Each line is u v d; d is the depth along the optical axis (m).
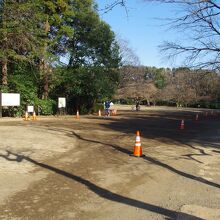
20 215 6.52
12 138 17.12
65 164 11.30
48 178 9.36
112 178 9.66
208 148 16.50
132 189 8.62
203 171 11.09
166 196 8.12
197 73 19.00
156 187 8.91
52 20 38.84
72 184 8.83
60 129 22.48
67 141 16.83
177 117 45.22
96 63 44.88
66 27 39.94
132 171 10.68
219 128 28.95
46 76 39.66
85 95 45.00
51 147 14.74
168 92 91.38
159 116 45.97
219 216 6.85
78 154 13.30
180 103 89.12
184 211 7.06
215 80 20.38
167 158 13.27
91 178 9.55
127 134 21.12
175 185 9.18
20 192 7.98
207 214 6.94
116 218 6.52
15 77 36.59
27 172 9.96
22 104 35.88
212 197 8.17
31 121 29.17
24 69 38.31
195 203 7.64
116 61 47.44
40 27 37.12
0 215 6.49
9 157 12.09
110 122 31.03
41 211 6.77
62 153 13.39
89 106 46.88
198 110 75.38
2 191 8.02
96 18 44.06
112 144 16.39
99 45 45.59
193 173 10.73
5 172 9.84
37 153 13.13
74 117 37.00
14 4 33.62
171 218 6.62
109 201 7.55
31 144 15.35
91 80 43.97
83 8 42.41
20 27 33.62
